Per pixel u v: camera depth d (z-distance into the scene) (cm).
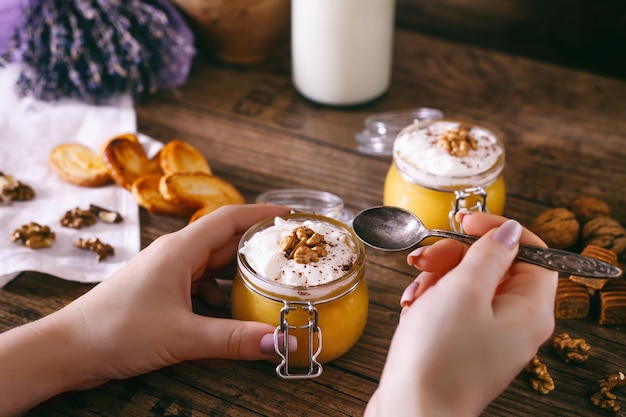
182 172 70
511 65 90
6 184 71
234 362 59
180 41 82
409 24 100
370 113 83
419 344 47
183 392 57
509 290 51
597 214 69
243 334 54
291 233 57
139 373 56
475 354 48
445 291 48
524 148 79
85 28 81
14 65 85
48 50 82
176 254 57
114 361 54
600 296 62
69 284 65
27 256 65
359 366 59
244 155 78
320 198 69
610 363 59
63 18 82
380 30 80
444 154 64
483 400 49
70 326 54
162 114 82
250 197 73
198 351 55
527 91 87
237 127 81
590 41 99
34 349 53
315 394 57
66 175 73
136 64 81
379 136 77
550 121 82
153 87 83
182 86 86
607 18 97
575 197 71
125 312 54
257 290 55
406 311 51
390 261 67
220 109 83
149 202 69
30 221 69
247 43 87
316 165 77
